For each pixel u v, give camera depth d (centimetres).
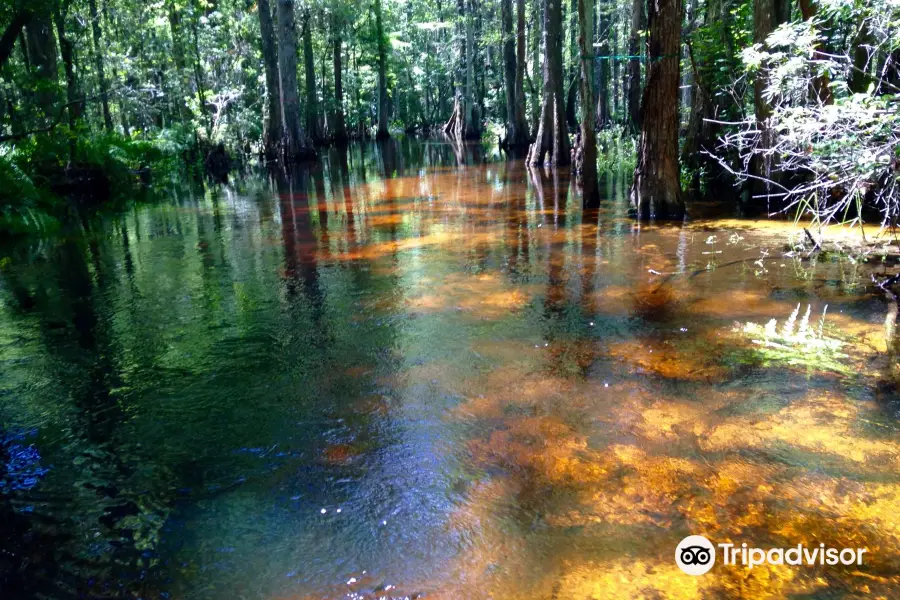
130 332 636
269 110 3142
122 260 971
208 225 1270
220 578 298
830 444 382
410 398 464
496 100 5012
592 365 505
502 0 3102
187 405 471
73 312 713
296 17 4138
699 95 1466
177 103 3203
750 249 850
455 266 835
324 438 416
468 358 529
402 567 300
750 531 311
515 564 297
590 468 367
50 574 304
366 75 5488
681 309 624
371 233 1102
